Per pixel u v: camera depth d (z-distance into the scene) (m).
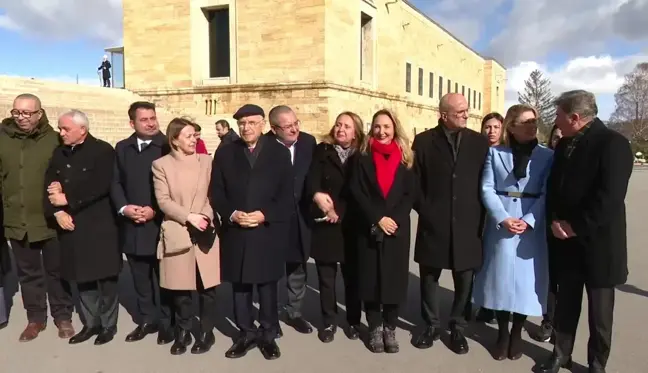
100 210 4.87
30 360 4.55
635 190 21.17
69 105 18.23
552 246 4.30
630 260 8.23
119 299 6.30
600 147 3.86
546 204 4.30
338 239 4.98
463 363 4.48
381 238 4.52
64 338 5.07
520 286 4.39
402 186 4.61
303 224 5.33
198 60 23.91
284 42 22.00
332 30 21.86
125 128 17.84
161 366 4.44
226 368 4.40
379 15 27.45
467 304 5.51
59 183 4.74
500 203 4.47
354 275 5.00
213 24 24.12
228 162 4.58
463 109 4.55
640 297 6.25
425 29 36.53
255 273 4.50
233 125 20.88
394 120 4.67
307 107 21.73
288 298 5.46
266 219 4.51
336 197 5.00
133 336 5.02
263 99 22.47
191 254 4.58
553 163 4.25
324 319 5.12
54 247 4.98
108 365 4.45
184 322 4.76
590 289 4.06
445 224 4.60
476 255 4.62
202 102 23.64
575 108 3.95
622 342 4.88
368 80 26.88
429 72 38.00
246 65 22.86
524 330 5.25
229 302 6.21
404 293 4.65
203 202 4.64
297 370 4.36
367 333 5.20
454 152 4.63
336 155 5.04
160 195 4.52
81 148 4.79
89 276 4.80
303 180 5.46
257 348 4.81
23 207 4.88
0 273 5.29
